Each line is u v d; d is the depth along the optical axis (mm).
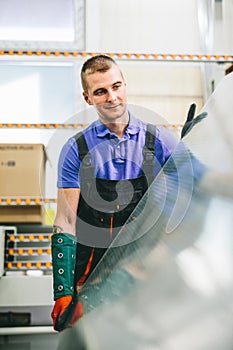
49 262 3309
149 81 4102
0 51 3568
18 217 3211
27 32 4137
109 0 4207
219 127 1021
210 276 865
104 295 943
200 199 945
